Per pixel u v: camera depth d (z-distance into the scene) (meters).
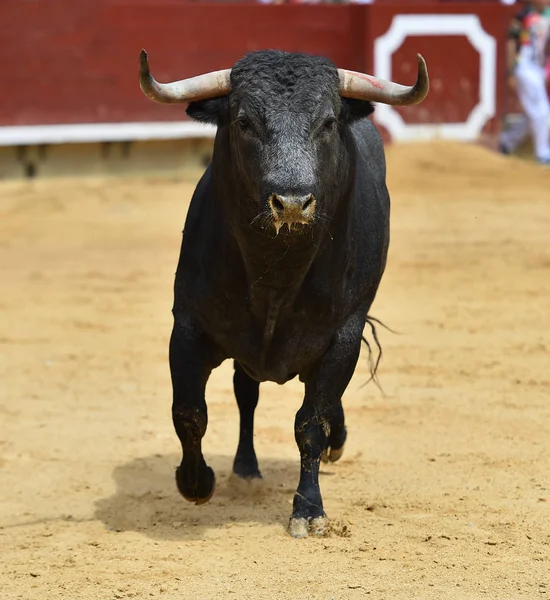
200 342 17.23
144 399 25.70
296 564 15.86
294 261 16.03
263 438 22.80
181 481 17.92
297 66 15.34
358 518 17.97
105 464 21.39
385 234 18.89
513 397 25.22
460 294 35.41
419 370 27.45
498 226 46.31
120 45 56.56
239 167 15.55
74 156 57.09
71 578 15.55
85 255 42.12
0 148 55.84
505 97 63.16
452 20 61.44
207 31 57.72
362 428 23.17
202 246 16.94
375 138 19.91
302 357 17.19
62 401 25.48
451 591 14.82
